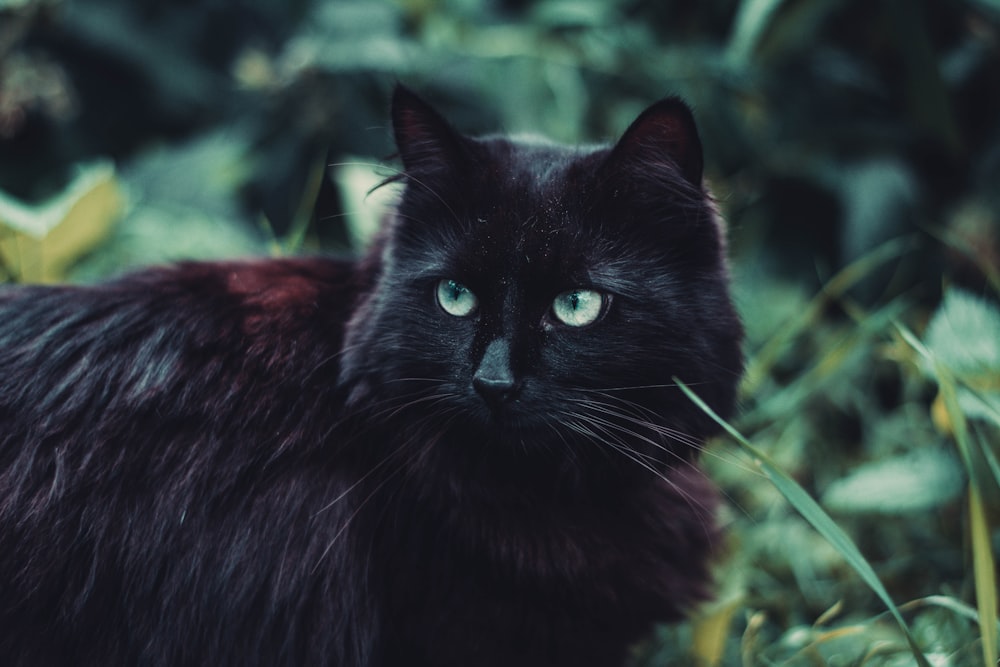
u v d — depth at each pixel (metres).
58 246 0.73
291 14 1.21
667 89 0.98
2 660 0.54
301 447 0.56
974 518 0.51
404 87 0.58
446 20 1.02
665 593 0.59
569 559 0.56
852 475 0.73
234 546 0.55
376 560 0.57
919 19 0.86
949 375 0.54
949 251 0.92
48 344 0.57
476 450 0.56
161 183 1.05
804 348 0.88
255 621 0.55
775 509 0.75
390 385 0.56
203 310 0.58
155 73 1.22
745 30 0.90
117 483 0.55
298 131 1.04
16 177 1.13
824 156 1.00
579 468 0.57
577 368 0.55
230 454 0.56
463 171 0.57
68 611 0.54
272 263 0.60
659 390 0.56
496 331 0.55
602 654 0.58
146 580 0.54
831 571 0.72
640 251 0.56
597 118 1.00
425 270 0.56
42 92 1.04
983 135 0.98
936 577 0.71
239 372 0.57
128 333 0.57
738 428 0.77
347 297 0.59
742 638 0.64
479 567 0.56
